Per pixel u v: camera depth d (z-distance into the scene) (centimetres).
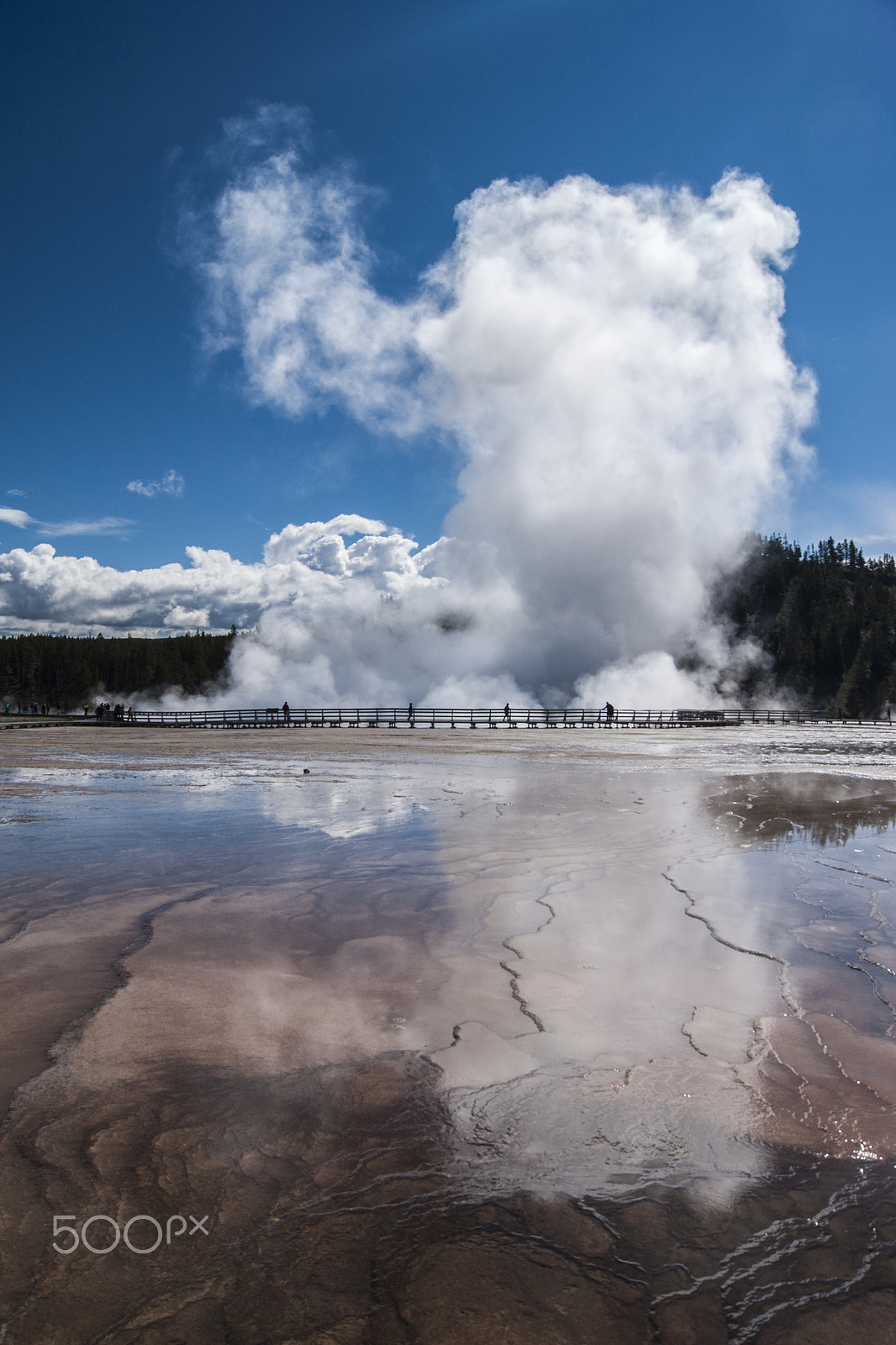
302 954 666
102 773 2217
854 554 18412
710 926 776
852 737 4959
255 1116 401
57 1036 495
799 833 1341
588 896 881
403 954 670
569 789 1884
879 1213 337
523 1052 484
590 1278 294
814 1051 495
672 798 1764
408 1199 338
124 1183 344
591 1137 388
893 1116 416
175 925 747
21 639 14400
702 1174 361
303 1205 332
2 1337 262
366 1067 459
